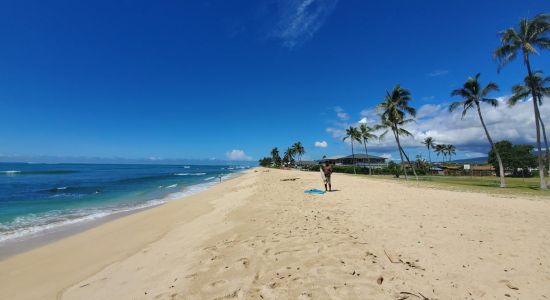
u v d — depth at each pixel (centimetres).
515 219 906
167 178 5794
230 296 452
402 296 418
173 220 1283
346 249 627
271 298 431
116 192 2917
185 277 548
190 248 757
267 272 530
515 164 6362
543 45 2478
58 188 3309
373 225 847
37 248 928
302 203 1365
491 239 685
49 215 1572
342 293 432
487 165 8050
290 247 663
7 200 2259
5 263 780
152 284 545
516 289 437
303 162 13775
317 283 468
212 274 546
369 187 2105
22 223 1351
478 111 2875
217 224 1040
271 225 919
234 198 1833
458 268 515
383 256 582
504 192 1984
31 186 3569
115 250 852
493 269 509
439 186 2492
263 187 2422
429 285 452
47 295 562
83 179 5066
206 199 1980
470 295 421
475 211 1049
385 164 9706
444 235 723
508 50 2577
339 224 877
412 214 997
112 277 620
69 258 805
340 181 2878
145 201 2206
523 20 2503
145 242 917
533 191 2152
